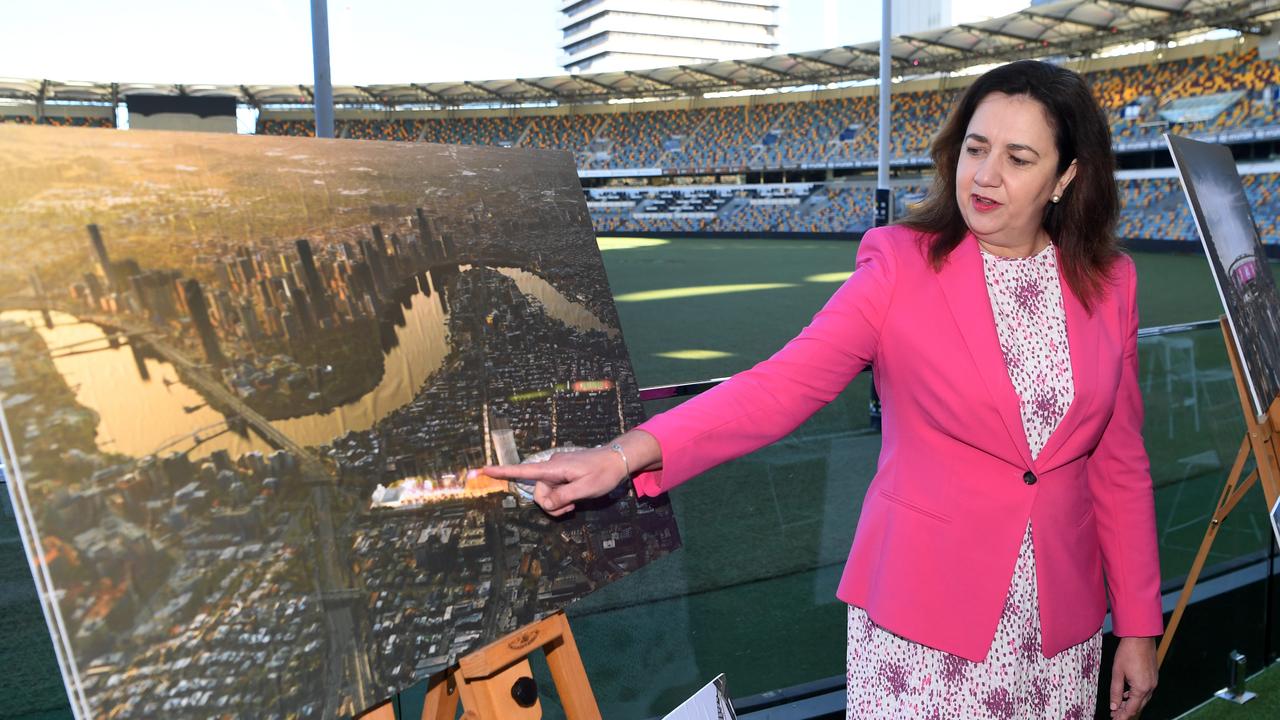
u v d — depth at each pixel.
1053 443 1.08
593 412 1.08
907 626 1.09
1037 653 1.12
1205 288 13.95
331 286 0.84
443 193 1.00
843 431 2.46
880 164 10.99
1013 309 1.10
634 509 1.10
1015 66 1.04
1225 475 3.30
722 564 2.19
